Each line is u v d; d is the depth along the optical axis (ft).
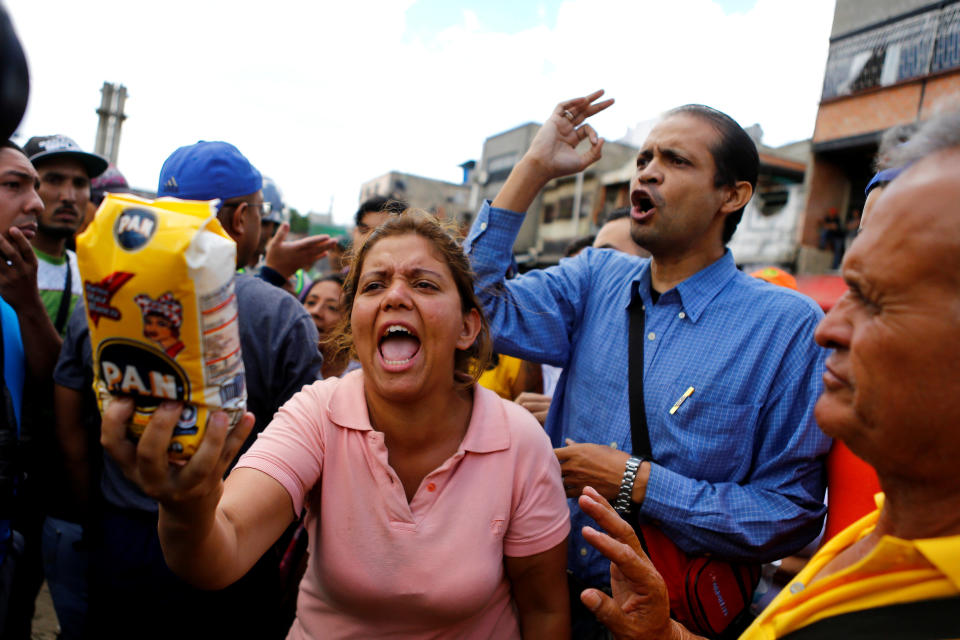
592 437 5.52
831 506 4.75
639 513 4.90
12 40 1.87
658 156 5.31
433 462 4.24
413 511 3.94
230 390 2.55
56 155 8.39
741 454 4.93
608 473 4.86
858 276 2.20
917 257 2.00
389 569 3.79
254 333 5.79
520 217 6.01
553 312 6.02
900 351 2.05
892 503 2.48
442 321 4.03
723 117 5.32
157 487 2.46
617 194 67.56
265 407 5.95
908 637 2.10
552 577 4.32
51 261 8.61
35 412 6.46
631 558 3.16
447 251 4.33
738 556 4.69
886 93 36.63
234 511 3.43
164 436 2.38
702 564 4.75
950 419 2.03
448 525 3.91
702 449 4.93
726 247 5.63
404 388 3.96
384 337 4.10
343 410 4.15
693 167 5.15
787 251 42.78
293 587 6.88
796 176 47.78
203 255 2.29
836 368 2.42
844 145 39.06
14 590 5.82
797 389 4.83
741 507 4.63
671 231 5.23
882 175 3.02
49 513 7.02
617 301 5.84
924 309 2.00
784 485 4.82
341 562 3.86
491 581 3.90
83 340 5.84
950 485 2.20
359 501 3.93
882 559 2.31
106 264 2.26
